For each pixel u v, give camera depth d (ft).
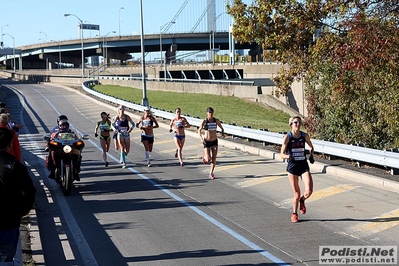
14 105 190.29
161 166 67.82
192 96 200.75
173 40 458.09
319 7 65.46
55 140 50.90
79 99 209.15
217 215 41.32
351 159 60.49
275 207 43.62
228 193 49.90
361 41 54.03
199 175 60.44
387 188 48.70
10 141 22.27
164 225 38.63
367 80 60.90
